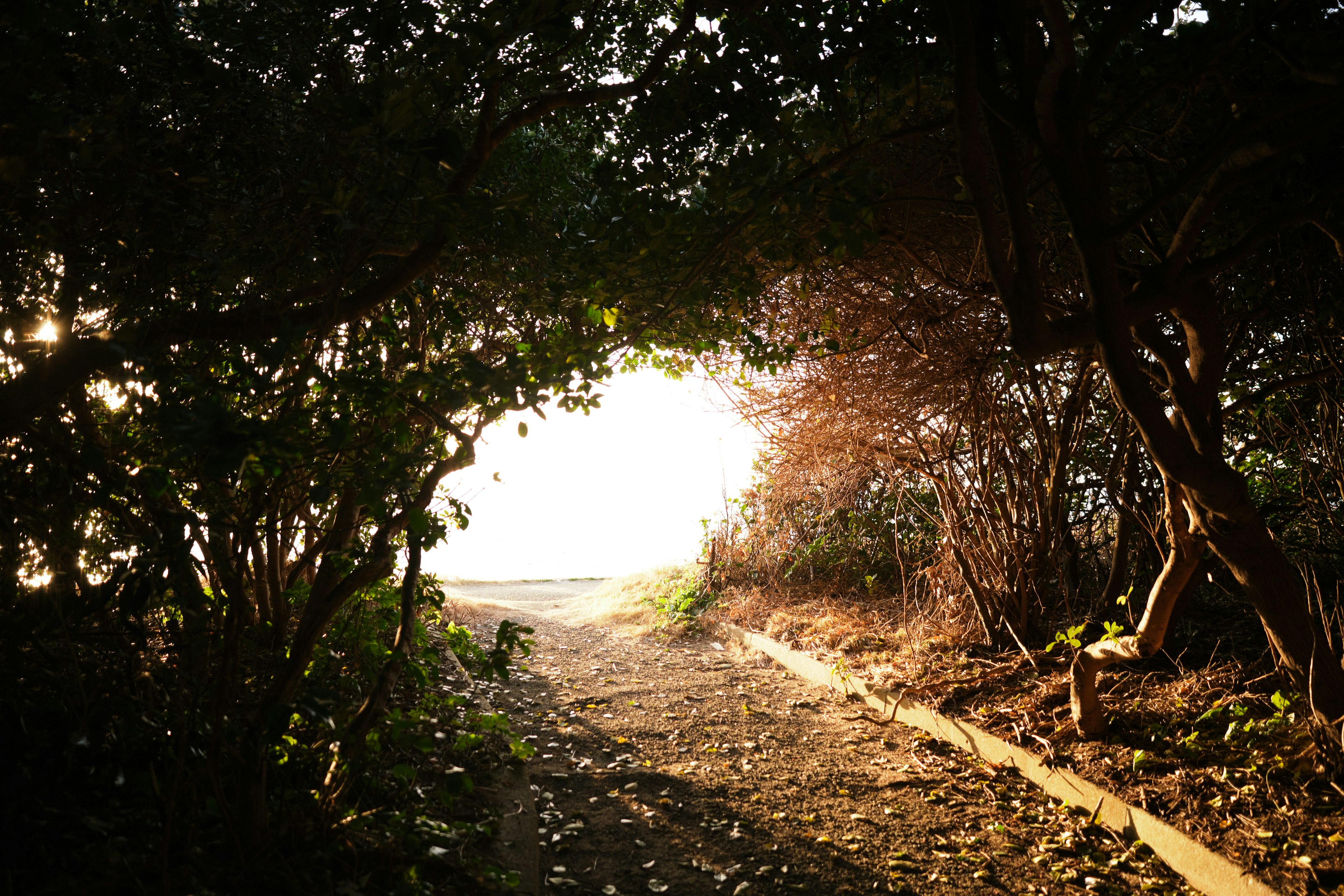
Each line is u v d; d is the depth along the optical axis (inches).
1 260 128.1
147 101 135.1
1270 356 225.5
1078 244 137.9
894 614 329.7
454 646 229.1
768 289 245.6
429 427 173.6
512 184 205.3
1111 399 255.6
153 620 173.8
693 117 190.7
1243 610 260.1
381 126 115.9
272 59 139.8
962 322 235.6
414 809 149.9
